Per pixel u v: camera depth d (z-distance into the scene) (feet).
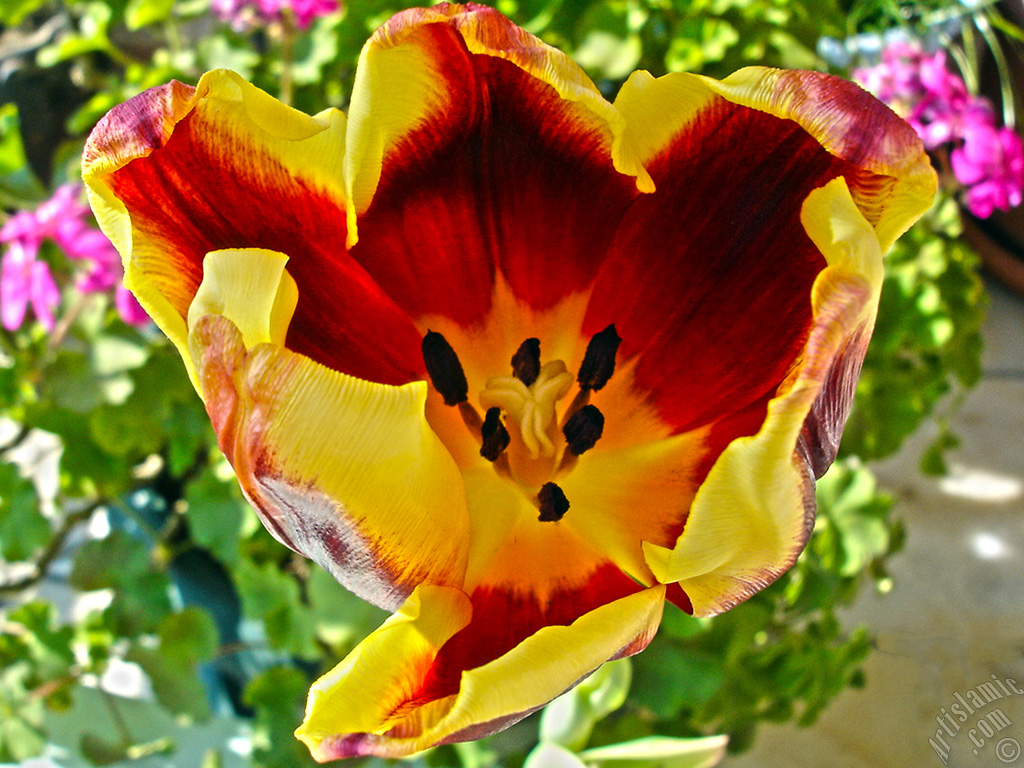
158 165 0.54
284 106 0.54
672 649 0.92
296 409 0.48
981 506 1.36
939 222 1.11
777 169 0.57
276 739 0.93
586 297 0.63
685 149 0.57
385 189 0.57
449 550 0.55
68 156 1.07
